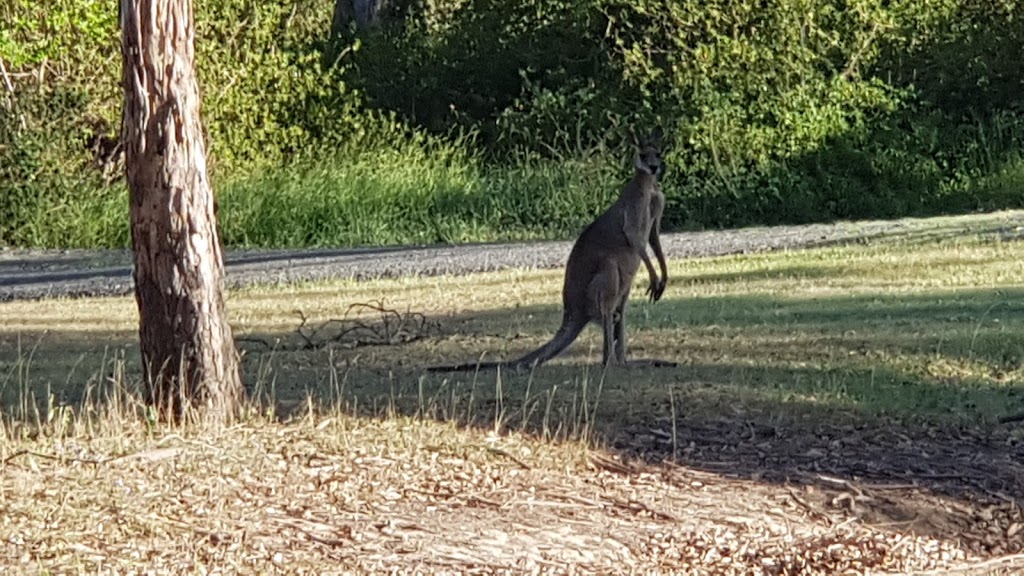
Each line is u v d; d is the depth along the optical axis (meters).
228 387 7.89
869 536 6.97
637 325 12.08
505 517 6.78
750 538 6.82
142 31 7.59
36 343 11.66
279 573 5.93
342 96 27.44
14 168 24.17
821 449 7.99
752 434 8.19
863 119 26.06
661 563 6.50
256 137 26.50
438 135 27.58
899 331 11.27
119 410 7.81
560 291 14.77
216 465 7.04
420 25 29.62
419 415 8.22
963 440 8.25
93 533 6.14
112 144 26.19
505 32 28.70
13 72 26.25
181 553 6.05
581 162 25.03
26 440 7.36
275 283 16.84
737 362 10.09
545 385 9.20
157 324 7.74
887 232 20.22
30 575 5.67
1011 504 7.41
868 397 8.98
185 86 7.68
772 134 25.56
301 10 30.14
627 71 26.64
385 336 11.73
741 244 19.77
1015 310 12.26
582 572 6.30
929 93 27.00
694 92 26.06
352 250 21.88
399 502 6.83
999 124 26.00
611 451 7.77
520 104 27.20
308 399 8.16
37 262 21.25
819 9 27.06
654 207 10.17
